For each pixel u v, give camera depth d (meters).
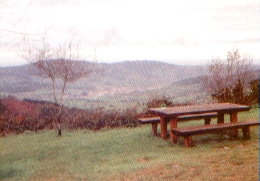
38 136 13.52
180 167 6.50
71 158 8.79
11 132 14.84
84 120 14.71
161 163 7.06
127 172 6.61
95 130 13.93
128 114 14.45
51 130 14.89
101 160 8.19
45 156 9.46
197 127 9.27
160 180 5.77
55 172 7.43
